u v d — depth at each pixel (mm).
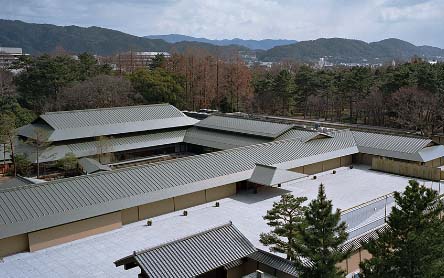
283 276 21312
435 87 67188
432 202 20453
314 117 87938
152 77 80250
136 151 52969
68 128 48938
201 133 55438
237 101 91250
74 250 27328
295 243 19609
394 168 44469
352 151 47312
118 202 30531
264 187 39938
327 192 38219
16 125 58656
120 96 75438
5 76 95312
